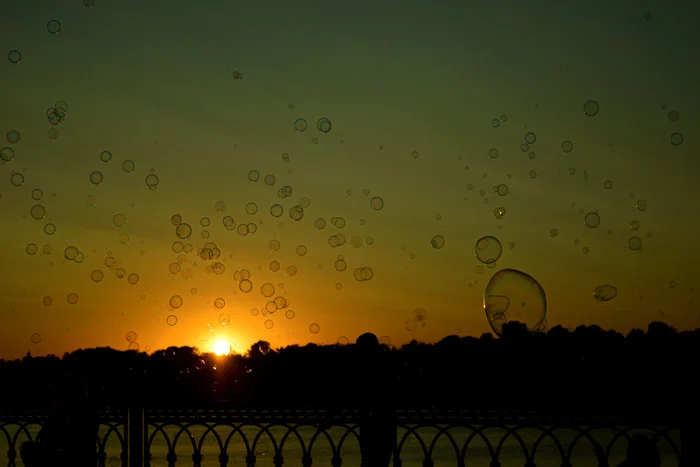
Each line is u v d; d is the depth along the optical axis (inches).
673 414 168.2
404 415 180.2
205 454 633.6
